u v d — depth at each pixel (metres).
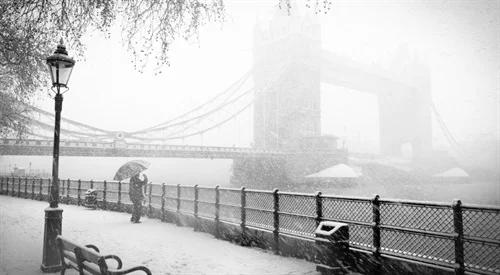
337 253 5.77
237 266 6.32
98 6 6.21
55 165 6.13
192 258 6.86
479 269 4.61
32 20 6.57
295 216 7.04
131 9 6.48
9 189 26.00
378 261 5.60
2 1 6.47
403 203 5.43
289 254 7.02
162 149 50.78
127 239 8.68
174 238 8.81
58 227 6.02
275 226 7.32
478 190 62.22
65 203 18.78
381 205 5.74
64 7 6.36
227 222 8.62
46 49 9.91
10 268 6.14
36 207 16.45
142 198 11.61
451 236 4.83
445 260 4.97
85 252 4.53
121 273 4.11
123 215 13.35
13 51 8.08
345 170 60.91
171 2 6.55
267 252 7.35
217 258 6.86
